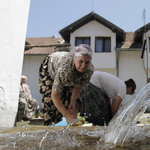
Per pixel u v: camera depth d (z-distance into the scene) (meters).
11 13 2.78
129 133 1.40
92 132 1.63
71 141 1.22
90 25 13.70
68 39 14.92
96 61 13.09
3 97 2.58
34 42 16.17
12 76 2.77
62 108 2.04
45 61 2.45
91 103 2.80
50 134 1.49
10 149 1.03
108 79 2.79
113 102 3.11
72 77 1.88
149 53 11.77
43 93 2.52
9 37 2.73
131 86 3.04
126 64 13.04
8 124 2.67
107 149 1.06
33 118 5.75
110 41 13.41
